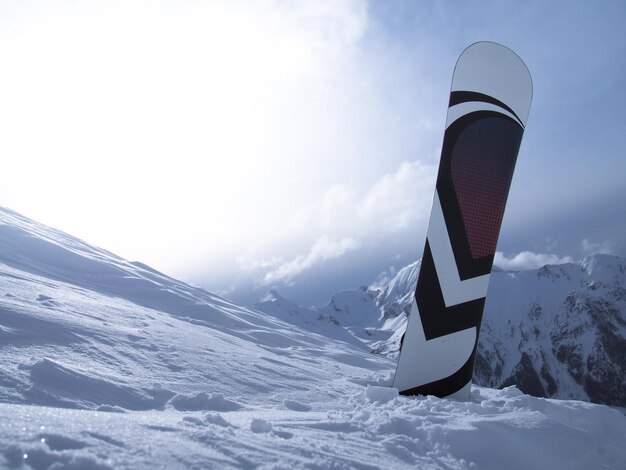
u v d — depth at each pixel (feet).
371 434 9.10
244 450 5.90
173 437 5.78
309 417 10.16
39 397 10.34
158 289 50.34
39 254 49.57
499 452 9.04
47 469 4.18
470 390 18.01
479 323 18.08
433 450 8.73
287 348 38.96
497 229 18.58
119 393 11.96
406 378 17.80
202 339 25.86
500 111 19.13
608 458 10.05
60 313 20.54
